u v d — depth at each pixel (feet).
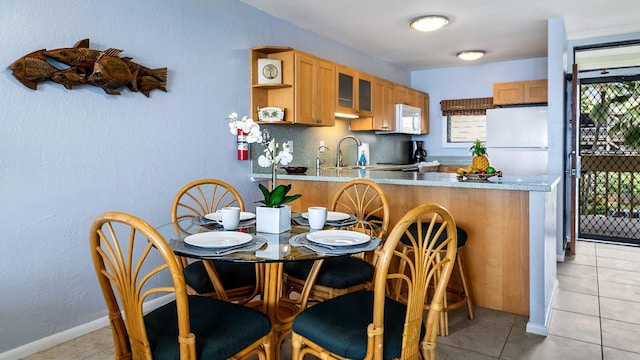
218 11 10.84
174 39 9.75
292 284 7.57
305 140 14.39
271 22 12.51
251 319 5.09
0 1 6.92
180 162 10.01
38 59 7.30
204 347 4.47
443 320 8.00
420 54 17.58
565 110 13.85
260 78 11.74
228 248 5.29
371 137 18.39
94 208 8.35
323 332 4.86
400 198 10.29
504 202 9.05
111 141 8.59
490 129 16.20
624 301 9.78
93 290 8.43
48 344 7.69
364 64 17.26
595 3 11.50
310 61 12.47
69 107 7.89
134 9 8.91
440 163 20.92
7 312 7.20
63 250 7.90
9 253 7.19
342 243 5.52
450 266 4.98
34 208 7.47
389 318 5.14
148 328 4.81
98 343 7.89
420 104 20.03
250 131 6.28
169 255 4.02
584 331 8.19
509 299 9.12
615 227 18.35
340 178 10.55
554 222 10.32
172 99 9.77
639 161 17.44
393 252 4.31
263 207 6.34
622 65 16.43
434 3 11.49
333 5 11.68
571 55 15.52
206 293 6.87
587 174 18.52
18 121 7.21
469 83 19.99
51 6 7.54
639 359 7.08
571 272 12.12
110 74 8.18
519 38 15.05
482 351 7.39
